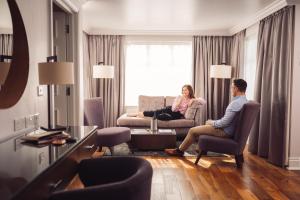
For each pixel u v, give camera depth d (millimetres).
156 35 6445
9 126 1942
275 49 4031
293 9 3766
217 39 6328
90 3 4047
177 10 4484
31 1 2271
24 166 1312
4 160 1417
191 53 6465
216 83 6262
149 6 4242
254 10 4430
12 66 1972
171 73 6590
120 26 5902
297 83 3834
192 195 2900
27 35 2197
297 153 3898
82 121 3799
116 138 4145
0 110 1833
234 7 4270
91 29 6160
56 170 1409
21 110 2111
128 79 6578
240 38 5793
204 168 3801
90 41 6270
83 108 3910
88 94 6219
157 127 5133
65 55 3541
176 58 6559
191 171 3668
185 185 3178
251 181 3322
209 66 6332
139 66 6562
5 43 1905
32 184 1128
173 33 6332
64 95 3594
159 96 6262
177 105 5621
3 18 1886
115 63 6348
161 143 4574
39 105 2438
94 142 2307
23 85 2086
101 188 1150
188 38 6445
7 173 1217
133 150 4570
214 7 4297
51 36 2658
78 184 3023
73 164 1700
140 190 1208
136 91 6613
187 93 5629
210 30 6234
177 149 4340
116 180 1681
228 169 3766
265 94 4262
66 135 1918
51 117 2611
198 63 6363
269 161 4105
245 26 5453
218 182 3279
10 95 1944
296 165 3887
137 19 5191
